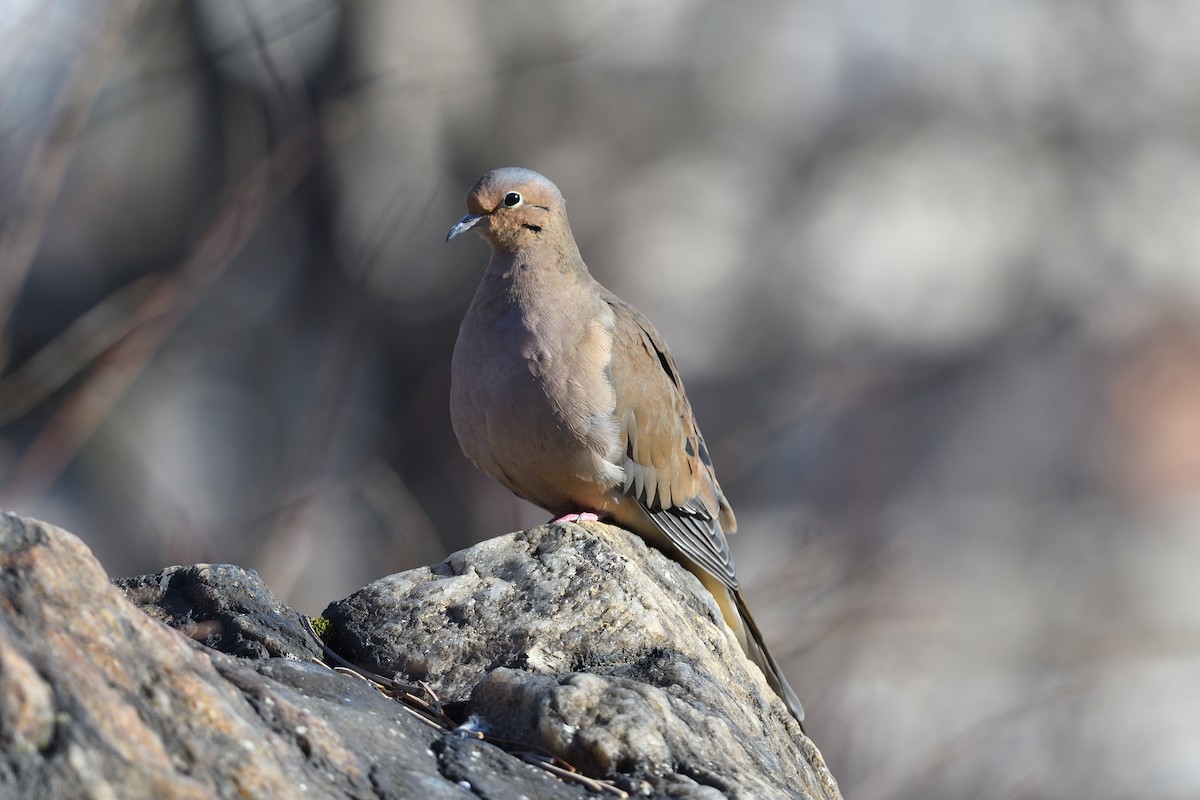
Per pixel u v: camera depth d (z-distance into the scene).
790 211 22.77
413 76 12.29
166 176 17.00
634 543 6.07
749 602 10.47
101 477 15.09
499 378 6.27
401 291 16.19
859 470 15.08
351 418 15.83
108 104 13.57
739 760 4.12
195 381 17.97
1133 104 21.11
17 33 8.05
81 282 17.06
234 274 17.30
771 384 21.20
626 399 6.34
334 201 16.52
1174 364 22.89
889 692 13.69
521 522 10.21
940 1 21.97
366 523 15.05
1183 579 20.55
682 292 22.69
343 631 4.88
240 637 4.46
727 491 18.92
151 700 3.16
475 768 3.80
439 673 4.68
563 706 4.09
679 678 4.56
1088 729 14.98
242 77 14.64
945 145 22.42
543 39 17.59
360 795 3.39
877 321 22.58
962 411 22.23
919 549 18.20
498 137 17.81
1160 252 21.94
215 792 3.06
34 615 3.13
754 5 21.78
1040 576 20.36
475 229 6.52
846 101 22.72
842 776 11.18
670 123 21.36
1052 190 21.78
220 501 17.47
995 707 14.23
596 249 20.70
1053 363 22.70
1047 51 21.42
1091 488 22.58
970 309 22.62
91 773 2.81
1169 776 14.73
